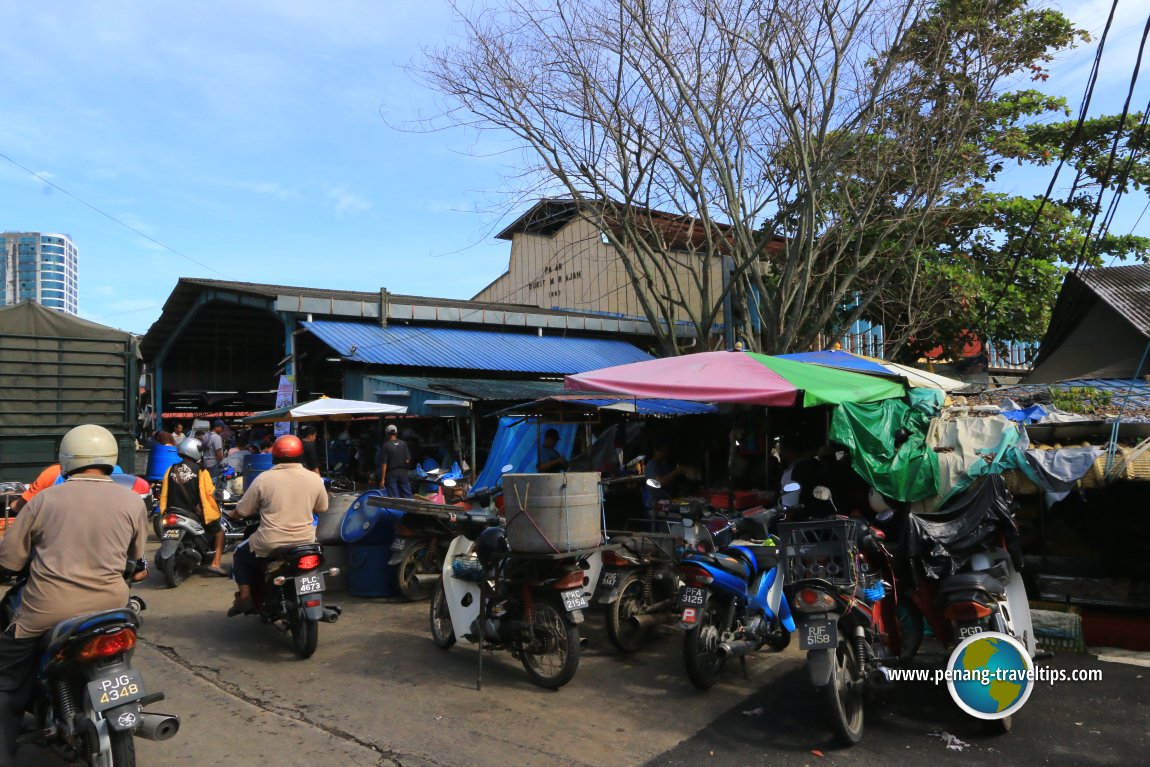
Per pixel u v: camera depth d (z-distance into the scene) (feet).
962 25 42.45
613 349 63.72
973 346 59.16
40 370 37.37
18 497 29.30
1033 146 52.65
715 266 63.16
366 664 19.34
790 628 17.22
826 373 24.93
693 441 36.58
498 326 60.23
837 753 13.91
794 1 40.24
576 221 70.64
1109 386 36.29
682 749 14.17
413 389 45.44
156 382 71.41
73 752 12.22
